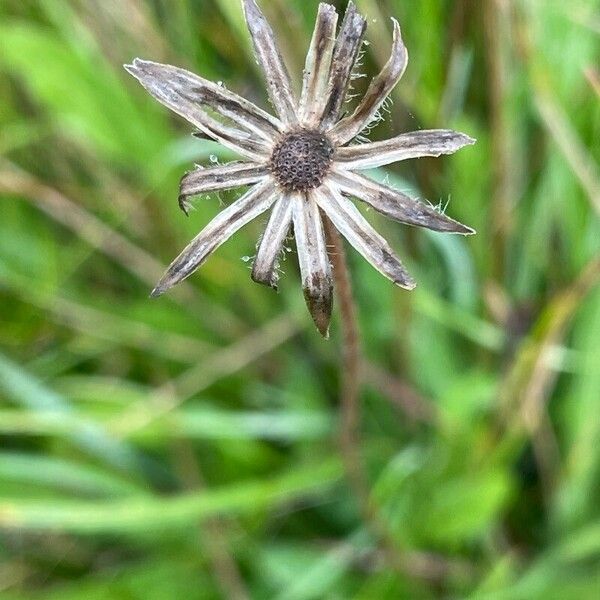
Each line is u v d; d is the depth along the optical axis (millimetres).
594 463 136
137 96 134
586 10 115
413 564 132
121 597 131
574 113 124
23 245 147
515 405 131
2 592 138
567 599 126
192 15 131
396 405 145
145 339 147
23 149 148
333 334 140
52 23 137
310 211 68
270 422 135
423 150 67
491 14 115
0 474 128
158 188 138
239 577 137
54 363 148
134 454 143
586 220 128
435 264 139
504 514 145
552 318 116
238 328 150
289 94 68
